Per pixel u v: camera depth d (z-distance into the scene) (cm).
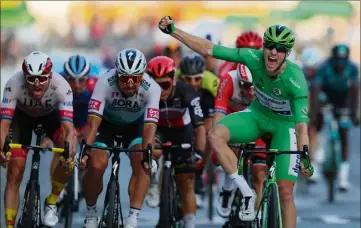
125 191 2891
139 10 7888
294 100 1733
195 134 2114
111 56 6391
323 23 8131
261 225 1681
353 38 7900
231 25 7538
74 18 7956
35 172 1769
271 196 1658
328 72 3105
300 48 6419
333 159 2922
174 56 2725
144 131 1803
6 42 6112
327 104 3147
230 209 2059
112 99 1822
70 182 2133
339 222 2533
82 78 2198
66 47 7294
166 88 1995
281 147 1805
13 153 1848
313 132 3241
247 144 1761
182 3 7744
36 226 1775
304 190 3142
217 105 2031
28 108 1866
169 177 1997
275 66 1692
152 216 2550
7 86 1825
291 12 7256
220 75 2419
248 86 1988
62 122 1845
